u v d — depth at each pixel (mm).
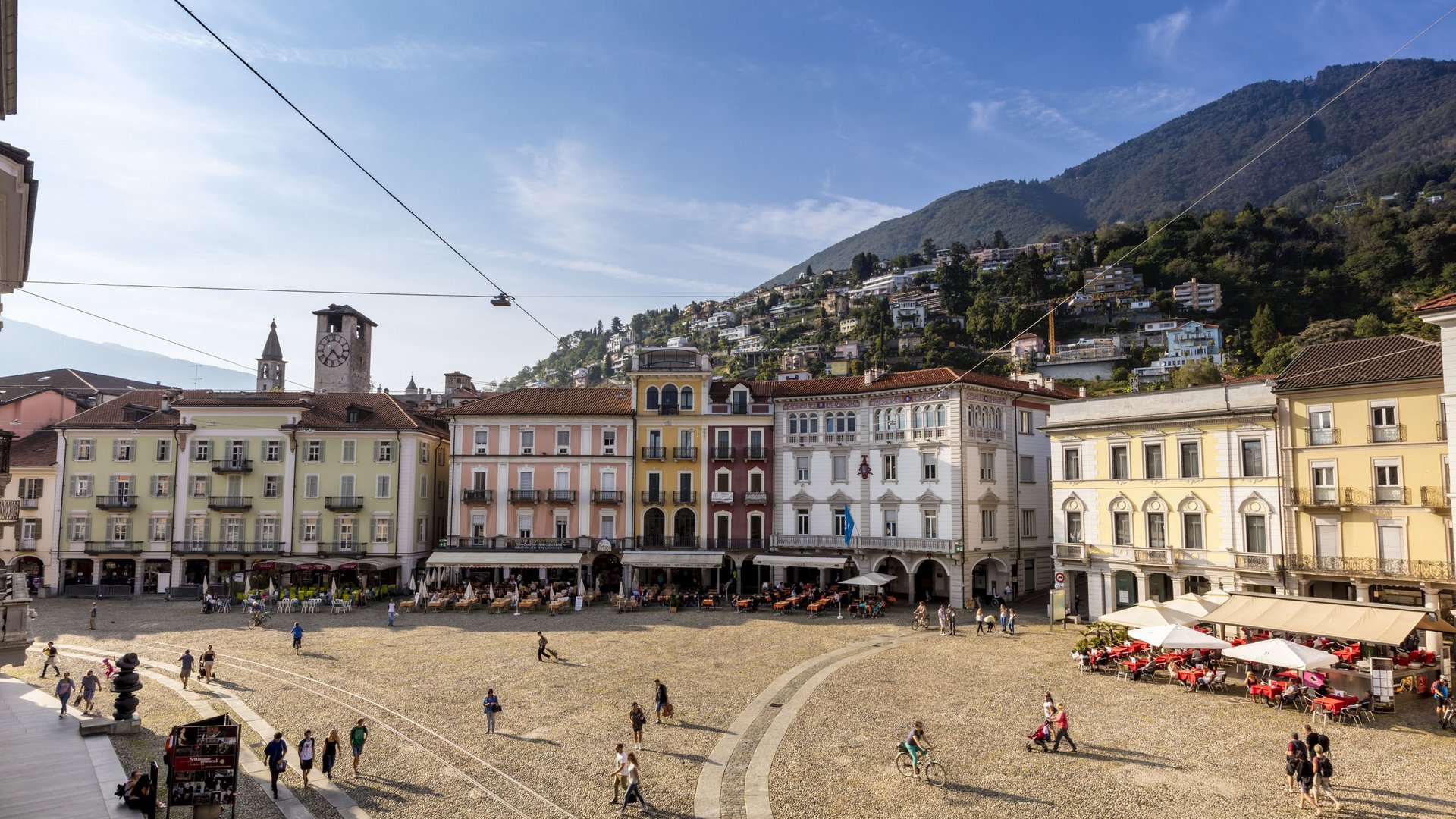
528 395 73375
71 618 55844
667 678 37781
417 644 46312
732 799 23594
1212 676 35125
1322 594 43812
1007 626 49656
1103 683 36719
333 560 69000
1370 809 22047
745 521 68750
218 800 21922
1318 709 30906
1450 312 34969
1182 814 22078
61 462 70062
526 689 35688
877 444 65125
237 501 69500
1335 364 44875
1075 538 55281
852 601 59969
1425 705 32438
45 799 22844
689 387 70375
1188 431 49469
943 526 61031
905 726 30297
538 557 65125
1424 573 39250
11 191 16703
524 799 23672
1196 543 48906
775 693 35062
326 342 110875
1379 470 41781
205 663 37312
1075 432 55375
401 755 27312
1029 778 24953
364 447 70188
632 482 69625
